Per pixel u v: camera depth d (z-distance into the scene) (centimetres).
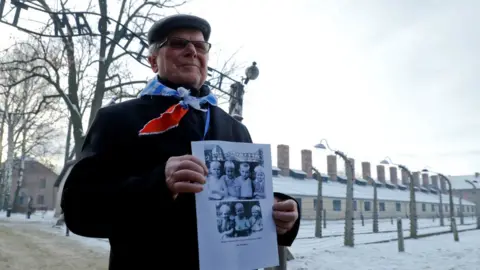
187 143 141
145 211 120
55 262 966
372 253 1061
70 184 129
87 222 125
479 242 1420
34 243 1327
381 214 4800
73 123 1917
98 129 140
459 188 8912
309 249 1122
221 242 122
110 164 134
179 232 128
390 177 6494
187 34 159
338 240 1453
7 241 1355
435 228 2508
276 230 137
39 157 4328
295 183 4053
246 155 136
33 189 6825
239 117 689
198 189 113
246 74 756
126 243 131
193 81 158
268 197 136
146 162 134
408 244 1330
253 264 126
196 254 128
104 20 670
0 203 4691
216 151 130
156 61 167
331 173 5097
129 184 118
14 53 1392
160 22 161
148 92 153
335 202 4009
